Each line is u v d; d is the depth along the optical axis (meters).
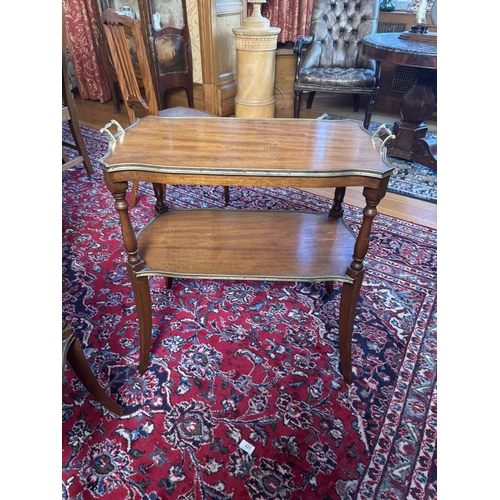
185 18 3.10
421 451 1.05
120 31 1.69
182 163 0.97
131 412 1.16
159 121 1.30
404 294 1.59
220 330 1.43
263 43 2.95
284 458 1.04
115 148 1.05
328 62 3.24
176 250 1.21
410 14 3.24
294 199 2.30
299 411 1.16
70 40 3.83
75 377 1.27
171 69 3.26
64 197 2.31
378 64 2.81
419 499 0.96
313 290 1.64
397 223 2.05
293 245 1.25
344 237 1.29
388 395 1.21
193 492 0.98
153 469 1.02
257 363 1.31
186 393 1.21
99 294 1.61
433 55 2.06
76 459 1.04
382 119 3.51
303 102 3.89
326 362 1.32
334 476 1.01
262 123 1.30
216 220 1.39
